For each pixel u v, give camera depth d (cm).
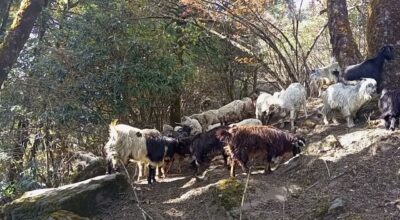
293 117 711
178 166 711
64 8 1024
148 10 929
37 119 766
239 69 1209
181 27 1041
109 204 529
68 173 771
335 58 872
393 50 694
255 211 454
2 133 775
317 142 586
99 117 779
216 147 618
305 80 1028
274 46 1027
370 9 780
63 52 794
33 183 717
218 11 1031
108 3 855
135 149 607
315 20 1371
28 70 810
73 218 474
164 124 922
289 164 557
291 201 471
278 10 1194
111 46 805
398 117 570
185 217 489
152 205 533
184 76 873
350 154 540
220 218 464
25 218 506
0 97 774
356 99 626
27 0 838
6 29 1027
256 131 545
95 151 832
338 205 427
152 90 826
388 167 492
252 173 566
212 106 1204
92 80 781
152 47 826
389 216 406
